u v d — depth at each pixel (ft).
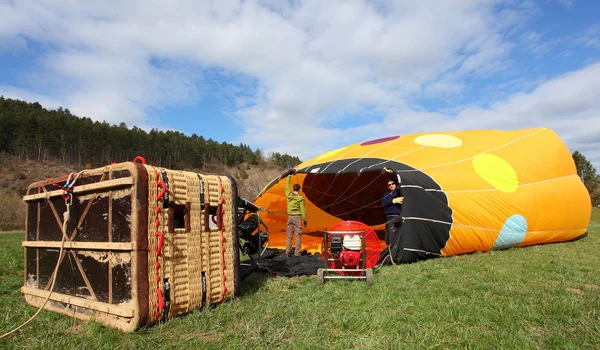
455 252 22.93
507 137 29.73
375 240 18.88
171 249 11.89
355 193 38.83
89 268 12.13
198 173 13.51
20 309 13.53
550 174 28.25
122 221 11.27
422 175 23.20
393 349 9.37
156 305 11.23
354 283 16.49
